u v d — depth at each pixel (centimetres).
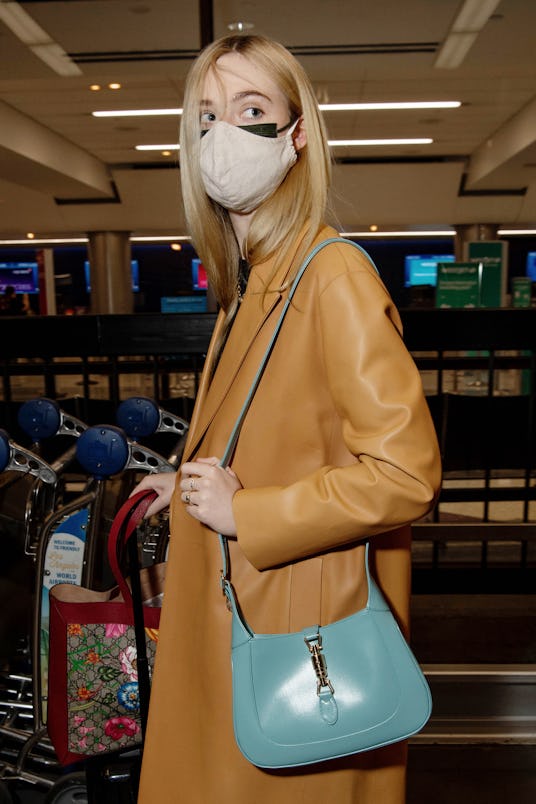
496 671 201
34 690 162
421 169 1630
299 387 93
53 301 1562
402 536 105
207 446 100
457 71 934
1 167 1312
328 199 97
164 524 163
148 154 1545
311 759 86
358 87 1005
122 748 134
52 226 1991
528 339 213
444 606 269
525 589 284
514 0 614
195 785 102
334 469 87
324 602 93
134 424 175
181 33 690
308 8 632
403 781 105
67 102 1086
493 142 1378
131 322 218
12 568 182
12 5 617
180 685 104
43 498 179
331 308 88
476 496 324
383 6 618
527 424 314
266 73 95
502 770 184
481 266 1163
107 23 655
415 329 212
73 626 131
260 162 95
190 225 108
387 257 2261
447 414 313
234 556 96
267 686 88
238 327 99
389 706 85
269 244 95
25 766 179
